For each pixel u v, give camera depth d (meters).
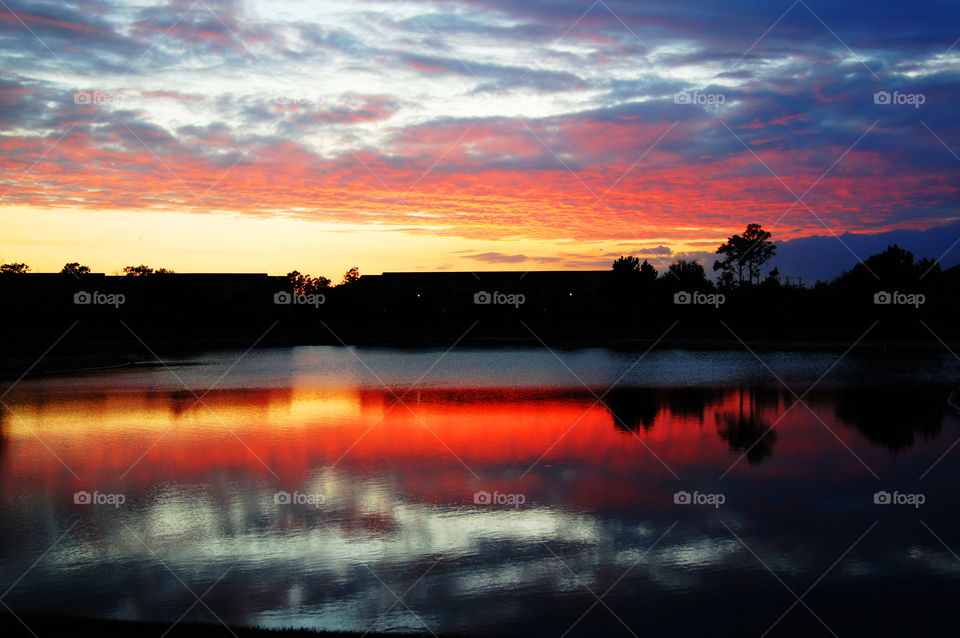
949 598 8.13
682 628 7.44
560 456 15.51
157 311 68.38
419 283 88.12
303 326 70.31
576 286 83.31
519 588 8.48
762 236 81.06
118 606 7.98
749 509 11.52
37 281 74.62
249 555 9.58
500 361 41.69
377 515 11.28
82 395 26.52
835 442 16.73
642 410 22.03
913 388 27.05
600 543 9.98
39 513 11.45
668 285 73.44
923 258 63.66
